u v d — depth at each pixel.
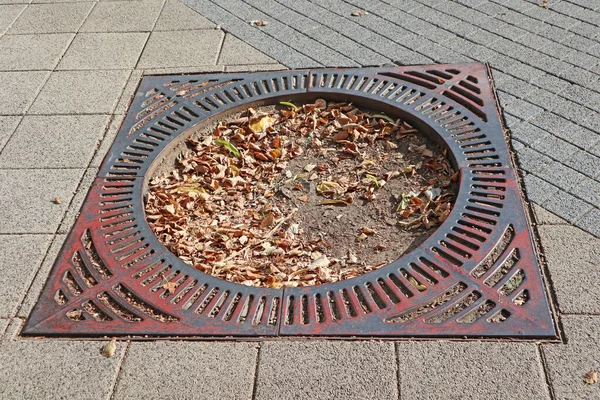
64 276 2.62
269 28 4.17
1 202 3.00
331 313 2.38
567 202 2.73
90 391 2.18
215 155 3.30
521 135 3.12
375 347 2.24
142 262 2.66
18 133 3.43
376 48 3.87
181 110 3.51
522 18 4.04
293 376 2.17
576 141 3.05
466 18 4.09
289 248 2.80
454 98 3.41
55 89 3.75
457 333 2.26
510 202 2.77
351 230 2.88
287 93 3.56
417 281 2.49
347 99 3.52
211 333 2.34
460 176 2.94
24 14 4.57
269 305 2.44
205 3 4.54
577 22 3.95
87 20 4.43
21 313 2.47
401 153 3.24
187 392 2.15
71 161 3.22
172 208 2.98
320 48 3.92
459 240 2.64
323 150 3.32
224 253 2.77
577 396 2.03
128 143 3.30
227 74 3.76
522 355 2.17
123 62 3.95
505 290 2.41
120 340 2.34
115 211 2.91
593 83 3.41
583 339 2.19
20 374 2.25
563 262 2.48
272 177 3.21
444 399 2.06
